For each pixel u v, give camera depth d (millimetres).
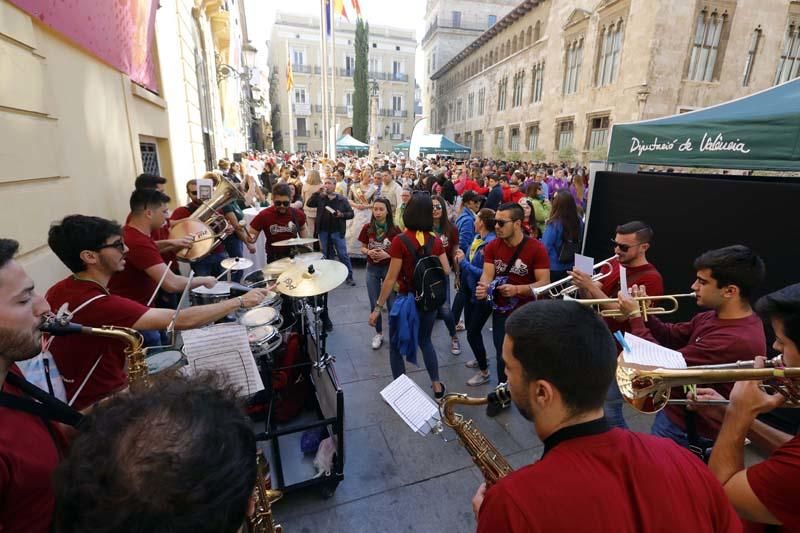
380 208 4160
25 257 2217
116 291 2518
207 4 9969
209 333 1683
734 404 1226
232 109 17656
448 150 21625
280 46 43156
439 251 3035
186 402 675
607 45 17094
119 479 561
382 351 4129
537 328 884
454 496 2379
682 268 4281
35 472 914
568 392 843
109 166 3512
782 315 1146
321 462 2355
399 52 45844
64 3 2645
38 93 2359
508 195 7332
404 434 2887
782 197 3395
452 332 4062
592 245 5395
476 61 32844
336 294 5773
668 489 763
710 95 15148
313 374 2863
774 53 15031
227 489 604
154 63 5578
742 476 1081
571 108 19469
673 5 14188
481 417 3078
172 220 4148
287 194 4445
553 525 704
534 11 23094
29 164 2246
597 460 786
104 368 1766
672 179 4324
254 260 5426
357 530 2152
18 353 985
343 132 45969
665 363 1495
